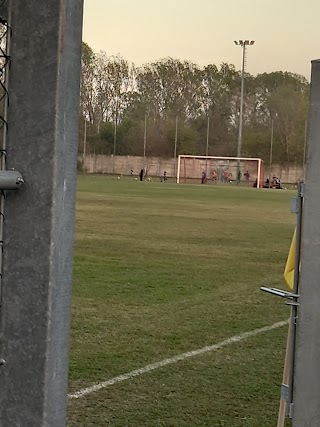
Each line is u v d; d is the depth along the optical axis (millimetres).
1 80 1455
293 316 2973
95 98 67875
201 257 11273
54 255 1442
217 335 6039
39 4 1420
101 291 7883
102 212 19969
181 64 73312
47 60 1423
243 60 59281
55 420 1479
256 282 8992
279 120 64188
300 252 2805
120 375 4750
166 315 6773
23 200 1456
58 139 1429
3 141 1462
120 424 3838
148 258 10828
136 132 62031
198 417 3990
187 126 65312
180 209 22641
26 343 1469
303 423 2721
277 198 33438
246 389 4543
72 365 4930
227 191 40281
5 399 1487
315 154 2641
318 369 2705
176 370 4926
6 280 1479
